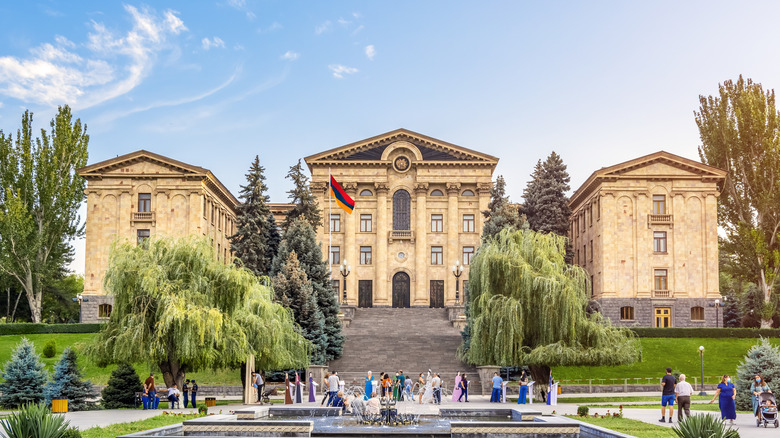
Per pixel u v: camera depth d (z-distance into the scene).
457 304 81.06
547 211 81.06
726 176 79.94
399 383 47.75
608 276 77.69
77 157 81.88
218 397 51.72
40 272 78.88
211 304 38.97
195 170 76.56
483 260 46.41
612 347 44.41
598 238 80.25
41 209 79.44
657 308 77.44
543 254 46.91
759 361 37.34
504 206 76.19
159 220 76.50
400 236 89.31
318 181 90.06
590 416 32.31
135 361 37.25
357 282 89.12
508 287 46.03
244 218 73.56
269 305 45.25
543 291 44.56
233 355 38.97
